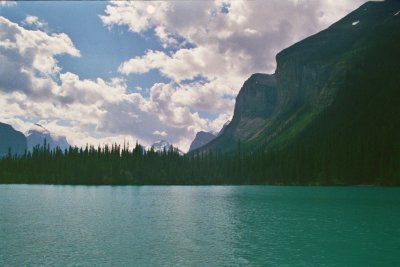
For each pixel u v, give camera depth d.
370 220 69.44
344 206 95.50
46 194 140.75
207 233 55.50
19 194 140.00
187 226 62.09
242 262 38.72
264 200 117.56
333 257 40.91
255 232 56.53
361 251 43.91
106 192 158.62
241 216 75.75
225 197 131.38
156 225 62.94
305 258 40.50
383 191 159.00
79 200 113.88
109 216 74.50
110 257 40.19
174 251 43.28
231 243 48.22
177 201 113.94
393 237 52.41
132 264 37.47
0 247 44.69
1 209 86.25
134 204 101.94
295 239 51.16
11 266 36.53
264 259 39.91
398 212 81.44
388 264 38.25
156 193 156.25
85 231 56.19
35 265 36.91
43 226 60.72
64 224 63.12
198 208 92.25
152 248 44.75
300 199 119.62
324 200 114.69
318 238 51.62
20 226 60.59
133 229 58.47
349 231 57.50
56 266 36.59
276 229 59.47
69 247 44.91
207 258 40.19
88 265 37.00
